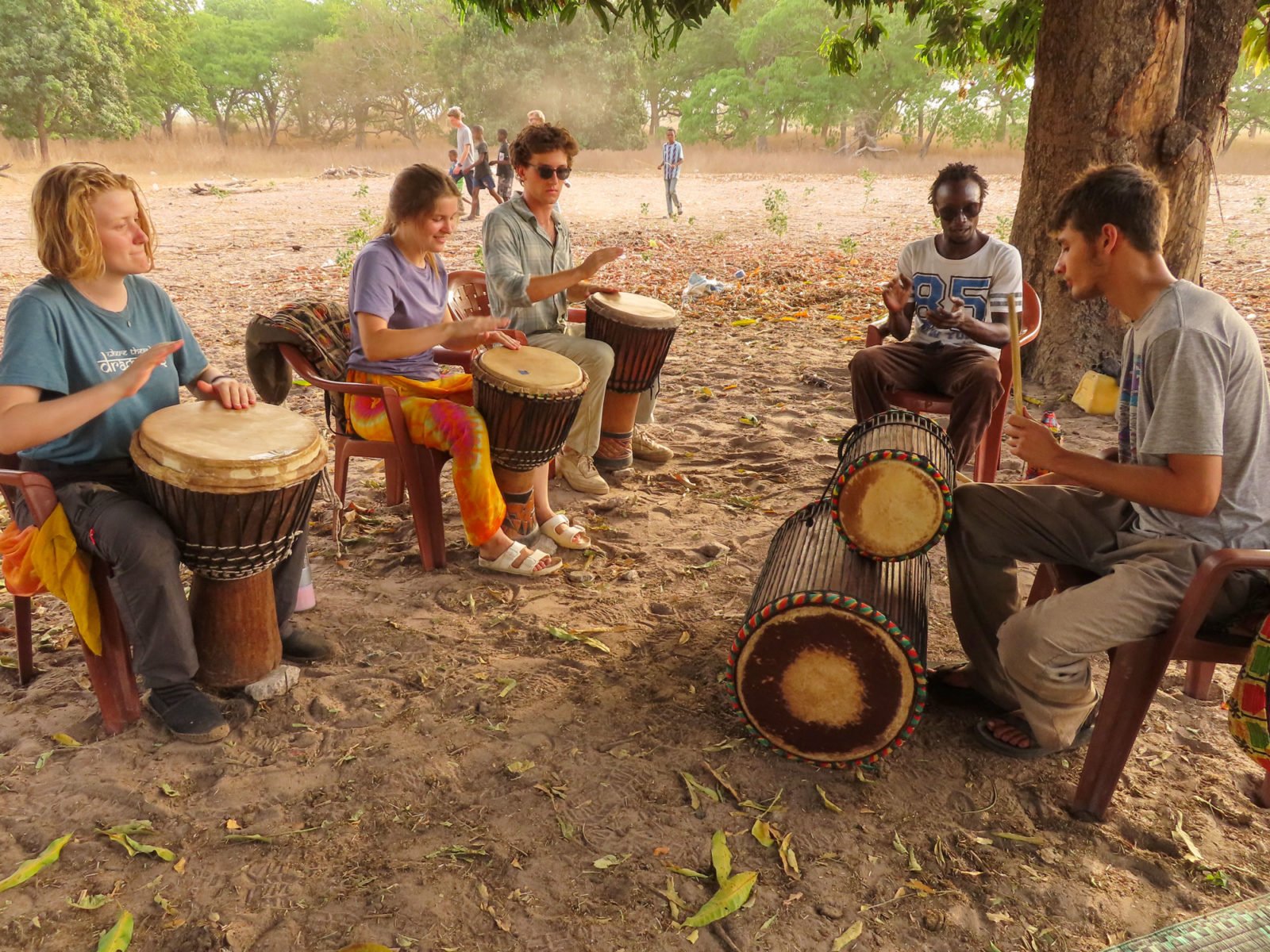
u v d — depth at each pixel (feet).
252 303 32.68
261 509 9.33
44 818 8.66
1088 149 20.03
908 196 76.79
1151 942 6.27
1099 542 9.28
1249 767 9.53
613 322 15.76
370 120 229.45
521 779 9.26
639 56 161.38
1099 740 8.69
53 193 9.00
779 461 17.70
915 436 10.61
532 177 14.92
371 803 8.93
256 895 7.87
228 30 223.10
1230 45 19.54
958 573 9.86
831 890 8.02
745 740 9.89
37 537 9.19
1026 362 21.88
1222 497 8.38
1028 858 8.38
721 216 61.93
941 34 29.35
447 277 14.42
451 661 11.27
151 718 10.02
